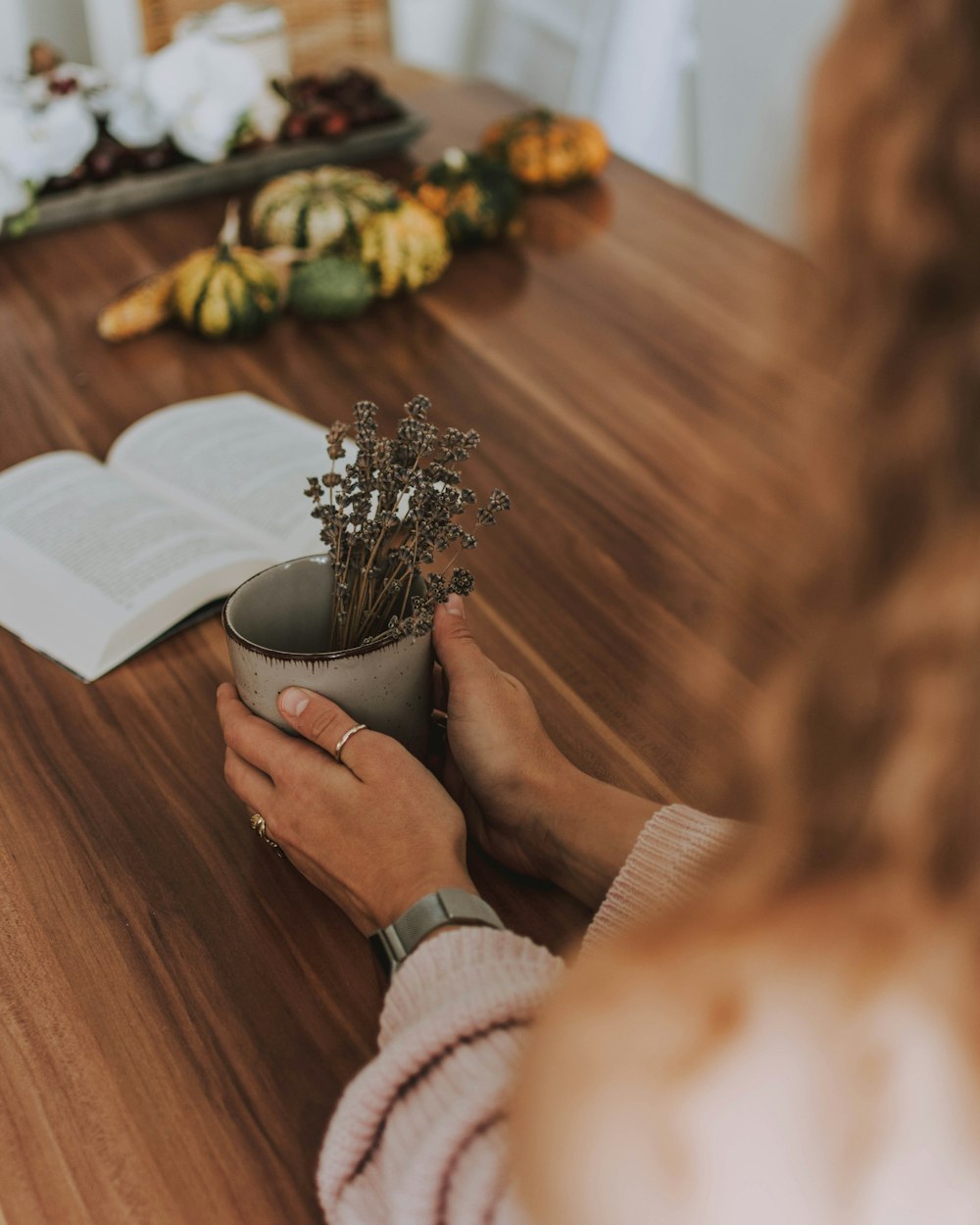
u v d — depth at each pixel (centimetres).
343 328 138
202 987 86
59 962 88
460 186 147
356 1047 84
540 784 90
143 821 95
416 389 130
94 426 126
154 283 136
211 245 151
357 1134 72
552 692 101
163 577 105
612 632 106
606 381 130
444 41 272
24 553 109
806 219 42
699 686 99
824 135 40
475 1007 72
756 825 50
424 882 83
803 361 43
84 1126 81
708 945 48
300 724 87
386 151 166
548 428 125
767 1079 46
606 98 235
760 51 226
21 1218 79
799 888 47
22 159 147
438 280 146
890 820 44
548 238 152
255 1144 81
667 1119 47
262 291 135
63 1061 84
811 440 43
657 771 96
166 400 129
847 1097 46
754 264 147
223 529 111
